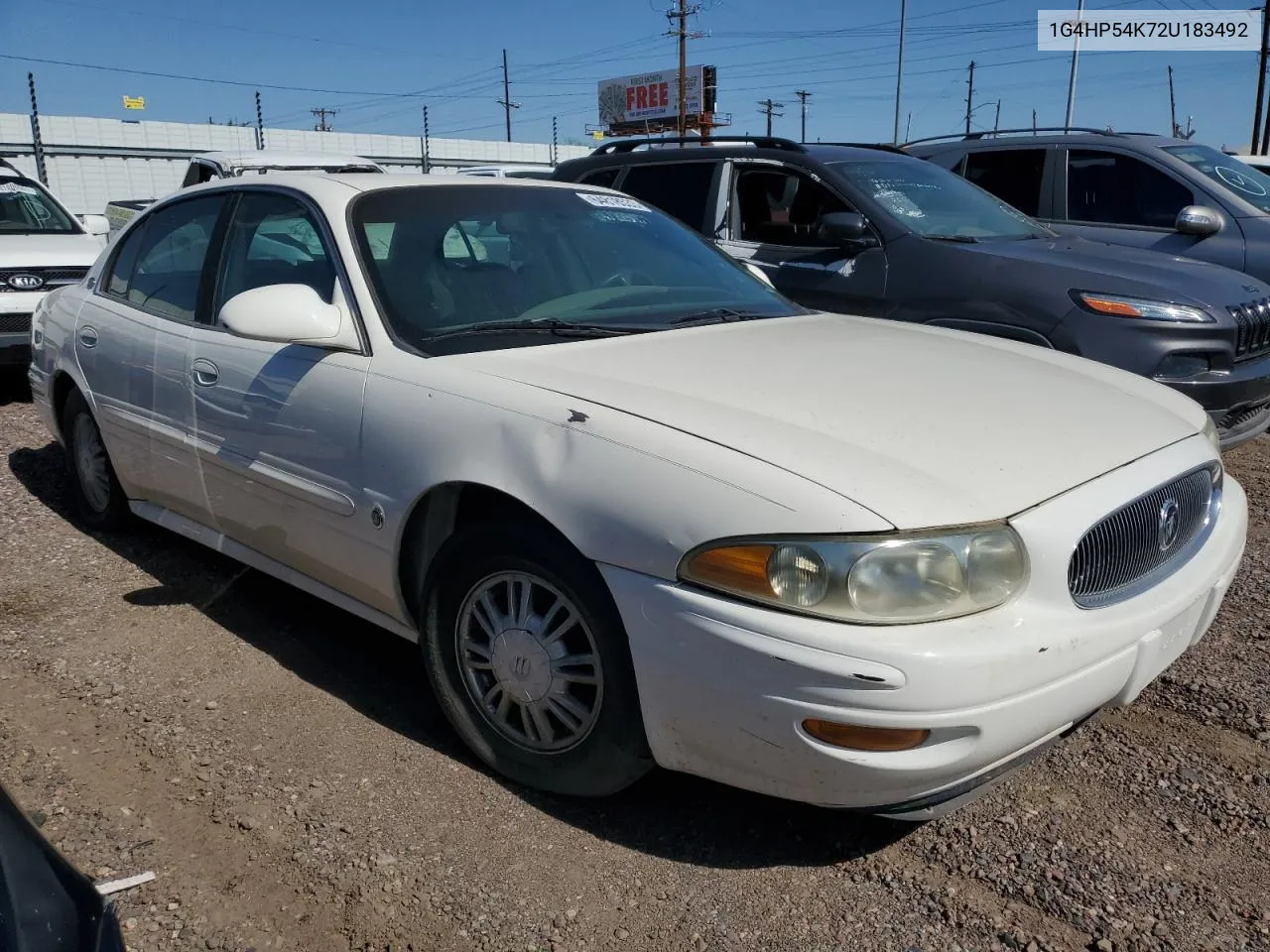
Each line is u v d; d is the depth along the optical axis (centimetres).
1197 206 707
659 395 261
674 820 270
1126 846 258
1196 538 282
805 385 276
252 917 231
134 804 270
